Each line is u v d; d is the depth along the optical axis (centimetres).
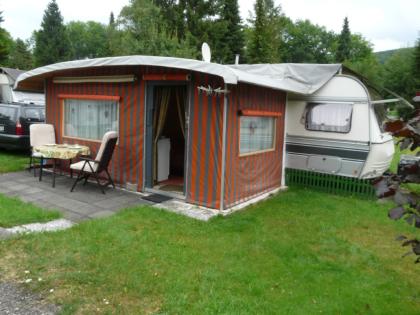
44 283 298
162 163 675
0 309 262
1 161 797
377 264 391
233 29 3041
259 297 301
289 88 621
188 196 558
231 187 546
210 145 528
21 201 511
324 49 4844
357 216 565
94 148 675
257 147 625
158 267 339
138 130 606
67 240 382
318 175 719
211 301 287
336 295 316
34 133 709
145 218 472
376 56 4841
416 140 209
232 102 522
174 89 643
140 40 2303
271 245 418
